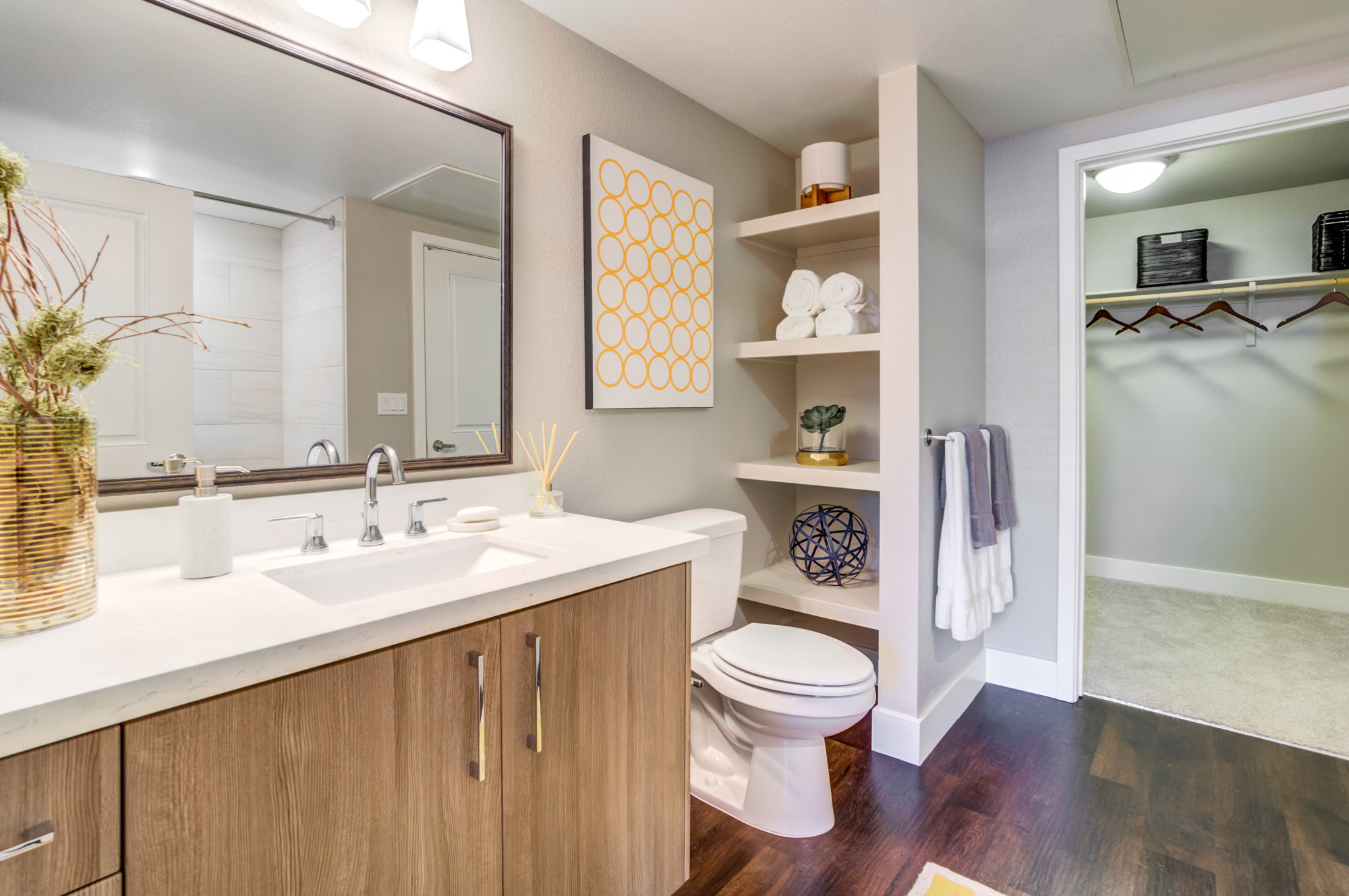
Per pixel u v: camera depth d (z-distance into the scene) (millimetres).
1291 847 1617
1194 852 1605
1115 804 1808
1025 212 2516
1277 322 3535
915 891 1476
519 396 1706
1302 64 1979
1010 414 2572
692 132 2256
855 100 2264
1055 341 2465
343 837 833
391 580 1269
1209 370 3748
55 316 856
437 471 1530
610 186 1913
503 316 1640
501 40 1647
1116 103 2256
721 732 1975
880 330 2166
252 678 738
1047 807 1799
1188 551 3861
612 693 1230
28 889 600
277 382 1253
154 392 1104
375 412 1406
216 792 722
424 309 1483
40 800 606
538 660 1064
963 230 2363
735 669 1728
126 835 661
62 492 812
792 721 1630
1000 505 2344
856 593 2369
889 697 2102
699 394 2271
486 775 998
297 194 1275
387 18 1421
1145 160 2367
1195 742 2150
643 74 2059
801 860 1590
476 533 1439
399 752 889
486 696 996
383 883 876
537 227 1744
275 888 772
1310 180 3299
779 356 2486
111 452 1064
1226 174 3209
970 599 2104
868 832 1695
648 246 2041
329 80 1322
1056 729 2252
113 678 655
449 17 1361
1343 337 3377
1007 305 2564
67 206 1009
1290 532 3561
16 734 583
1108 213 3914
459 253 1548
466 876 981
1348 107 1944
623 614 1246
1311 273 3277
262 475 1240
